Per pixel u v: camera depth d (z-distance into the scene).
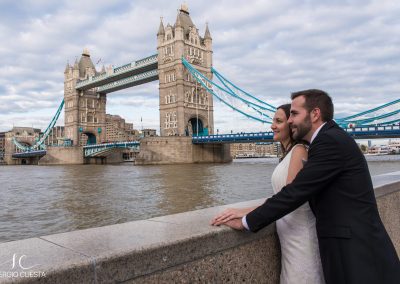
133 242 2.84
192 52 103.06
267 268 3.79
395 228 6.06
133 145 107.81
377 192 5.34
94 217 21.41
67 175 58.41
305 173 3.12
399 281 2.97
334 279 3.06
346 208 3.08
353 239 3.00
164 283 2.88
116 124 199.50
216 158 97.75
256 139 81.50
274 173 3.78
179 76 98.81
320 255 3.21
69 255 2.53
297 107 3.59
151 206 24.55
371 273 2.93
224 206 4.52
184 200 26.62
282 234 3.57
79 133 133.62
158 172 57.22
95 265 2.47
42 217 21.73
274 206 3.17
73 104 134.25
